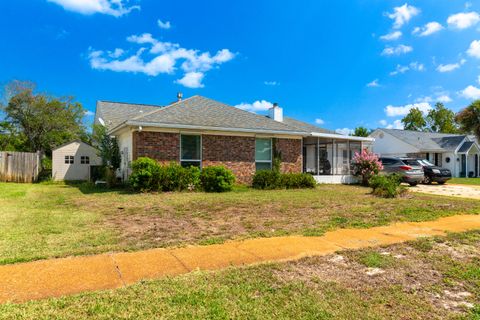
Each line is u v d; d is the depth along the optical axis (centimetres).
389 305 306
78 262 413
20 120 2806
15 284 341
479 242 529
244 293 325
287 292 329
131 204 925
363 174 1748
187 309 290
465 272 392
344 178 1870
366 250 478
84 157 2078
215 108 1673
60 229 593
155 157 1357
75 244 490
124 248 474
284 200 1016
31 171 1892
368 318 280
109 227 618
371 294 329
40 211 796
